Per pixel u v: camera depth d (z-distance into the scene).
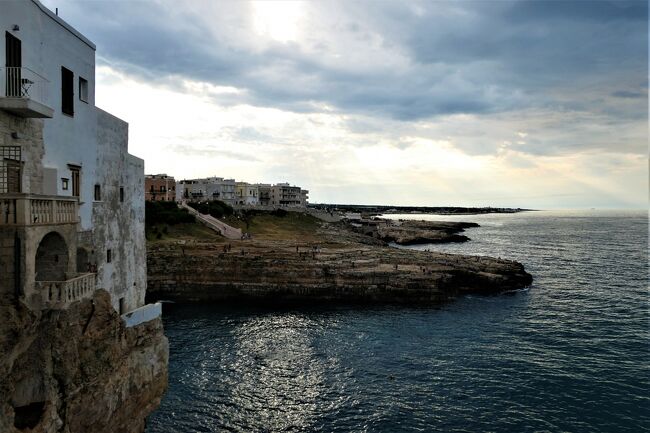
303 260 73.00
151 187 132.50
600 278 87.31
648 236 185.50
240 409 33.66
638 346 47.88
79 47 21.81
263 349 46.38
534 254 125.44
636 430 31.47
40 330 16.70
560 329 53.94
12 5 16.88
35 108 16.70
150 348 26.11
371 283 69.25
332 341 49.16
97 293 21.39
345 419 32.47
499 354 45.34
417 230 175.62
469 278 74.44
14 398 16.20
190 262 69.75
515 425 31.95
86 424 18.91
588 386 38.03
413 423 32.06
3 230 15.42
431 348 47.03
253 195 189.38
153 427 30.70
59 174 20.09
